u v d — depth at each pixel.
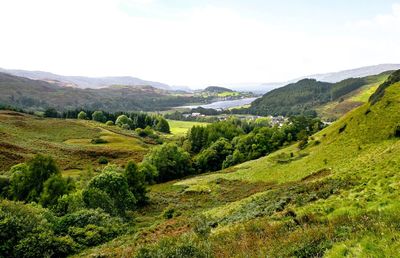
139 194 56.81
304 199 23.42
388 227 11.56
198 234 20.78
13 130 105.88
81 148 100.62
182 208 50.81
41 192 45.66
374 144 48.03
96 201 42.59
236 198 50.16
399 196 17.08
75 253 28.22
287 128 120.00
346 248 10.99
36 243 26.62
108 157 97.56
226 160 101.94
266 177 60.12
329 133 72.06
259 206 27.70
